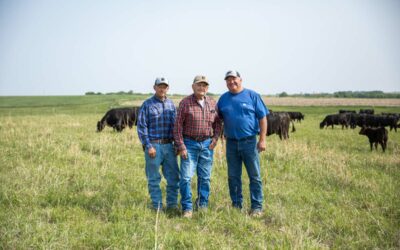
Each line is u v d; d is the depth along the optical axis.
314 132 23.41
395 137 21.23
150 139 5.85
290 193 7.04
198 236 4.70
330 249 4.65
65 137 14.48
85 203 6.00
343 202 6.58
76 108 63.03
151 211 5.68
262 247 4.41
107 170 8.51
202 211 5.61
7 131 15.88
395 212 5.96
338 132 23.78
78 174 7.93
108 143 12.70
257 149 5.93
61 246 4.28
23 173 7.56
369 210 6.04
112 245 4.36
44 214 5.44
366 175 8.83
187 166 5.69
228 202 6.33
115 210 5.53
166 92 5.92
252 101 5.86
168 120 5.86
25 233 4.56
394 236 4.92
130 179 7.81
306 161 10.16
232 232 5.06
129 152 11.46
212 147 5.95
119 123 20.02
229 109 5.86
